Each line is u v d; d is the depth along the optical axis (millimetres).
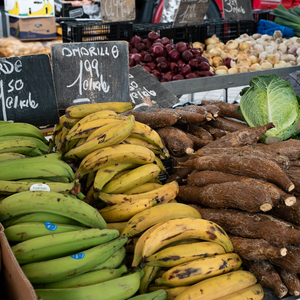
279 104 1882
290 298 1232
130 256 1365
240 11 4891
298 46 4582
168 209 1371
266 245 1250
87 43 1987
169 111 2020
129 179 1492
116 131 1476
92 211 1236
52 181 1377
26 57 1757
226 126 2084
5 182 1245
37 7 4352
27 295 814
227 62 4246
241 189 1351
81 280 1100
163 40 4012
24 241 1088
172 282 1189
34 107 1802
